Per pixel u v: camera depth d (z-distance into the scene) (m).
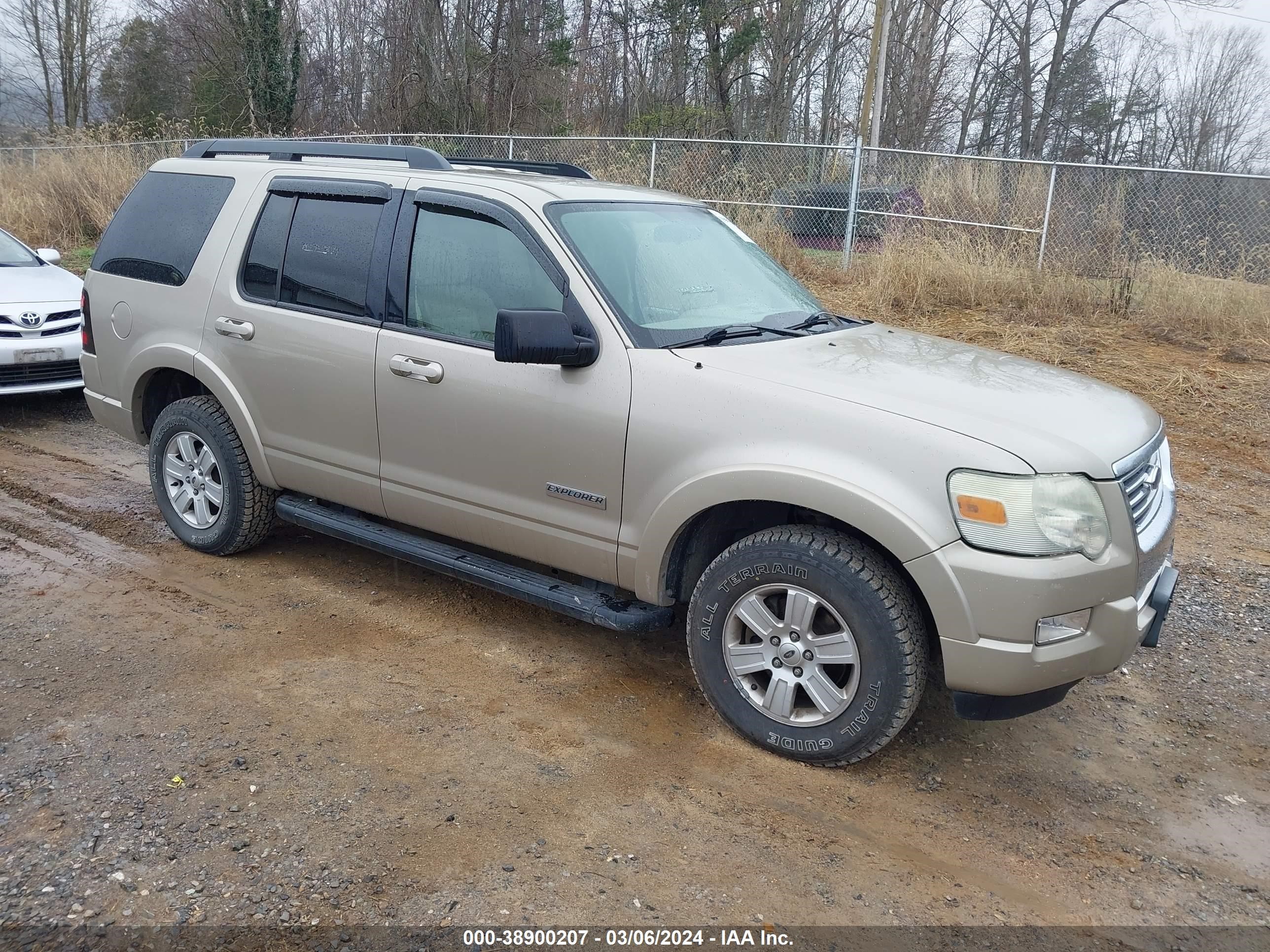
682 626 4.54
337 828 2.95
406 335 4.05
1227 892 2.89
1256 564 5.54
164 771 3.19
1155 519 3.40
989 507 2.97
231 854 2.81
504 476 3.85
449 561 4.14
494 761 3.36
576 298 3.64
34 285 7.79
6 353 7.19
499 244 3.87
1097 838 3.12
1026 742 3.68
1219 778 3.50
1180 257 11.45
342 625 4.37
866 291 11.49
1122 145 37.44
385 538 4.36
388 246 4.15
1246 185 11.51
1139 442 3.34
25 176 17.69
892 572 3.20
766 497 3.23
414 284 4.07
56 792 3.05
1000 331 10.19
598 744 3.51
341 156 4.58
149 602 4.50
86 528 5.41
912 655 3.14
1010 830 3.14
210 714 3.56
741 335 3.78
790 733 3.38
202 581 4.76
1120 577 3.06
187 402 4.90
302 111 29.78
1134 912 2.79
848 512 3.11
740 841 3.00
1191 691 4.12
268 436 4.59
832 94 34.06
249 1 25.80
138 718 3.51
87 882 2.67
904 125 34.34
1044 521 2.97
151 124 32.19
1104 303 11.06
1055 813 3.25
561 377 3.64
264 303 4.51
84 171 16.64
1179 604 4.98
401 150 4.37
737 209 13.52
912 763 3.50
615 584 3.70
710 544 3.72
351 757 3.33
